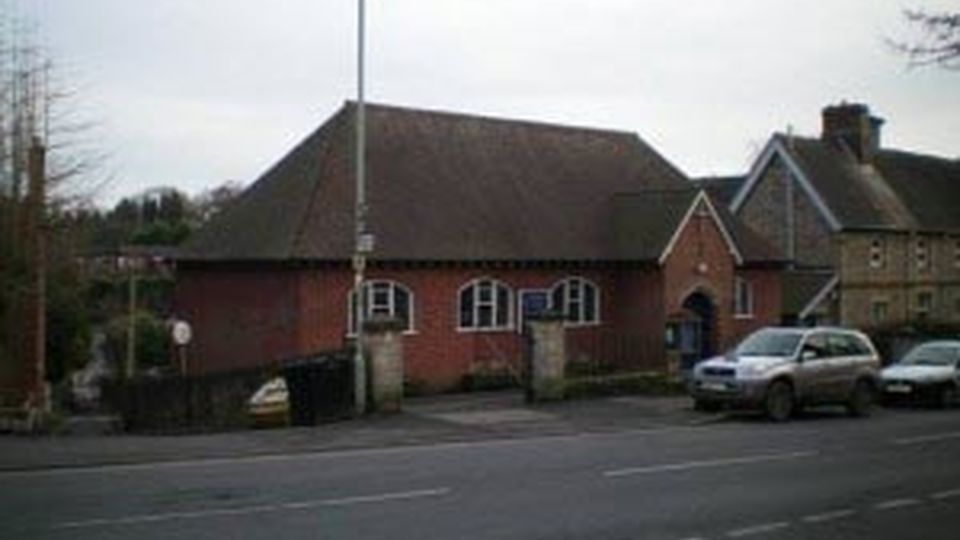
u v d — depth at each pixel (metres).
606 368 38.69
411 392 35.25
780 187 53.03
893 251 54.44
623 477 17.89
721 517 14.77
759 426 26.73
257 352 36.03
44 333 31.58
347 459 19.64
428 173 39.53
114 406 29.61
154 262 56.44
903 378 33.09
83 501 14.91
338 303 35.16
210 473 17.64
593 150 45.88
